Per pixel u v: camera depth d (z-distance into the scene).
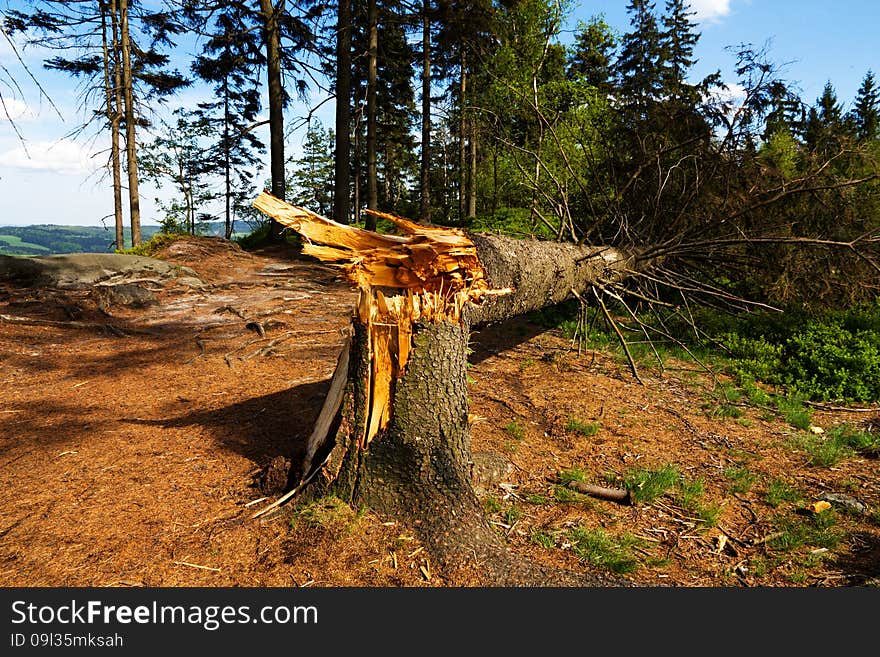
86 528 2.79
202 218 32.19
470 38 15.14
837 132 7.29
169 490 3.22
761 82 7.04
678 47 29.08
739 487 3.69
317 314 8.82
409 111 25.28
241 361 6.22
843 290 7.31
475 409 4.92
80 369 5.95
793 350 6.63
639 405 5.25
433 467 2.93
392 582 2.47
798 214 7.29
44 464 3.55
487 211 17.03
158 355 6.52
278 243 17.16
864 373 5.78
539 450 4.21
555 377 5.96
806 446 4.38
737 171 7.66
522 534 3.05
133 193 17.06
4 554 2.56
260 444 3.90
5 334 7.07
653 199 8.20
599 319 8.28
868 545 3.05
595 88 11.14
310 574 2.50
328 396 3.27
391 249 2.96
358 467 2.97
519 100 10.62
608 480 3.77
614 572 2.75
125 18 16.47
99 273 10.34
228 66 16.47
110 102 17.02
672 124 8.16
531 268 3.86
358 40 17.66
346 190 15.13
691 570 2.81
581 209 9.15
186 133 27.42
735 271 8.13
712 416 5.04
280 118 16.14
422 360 2.98
